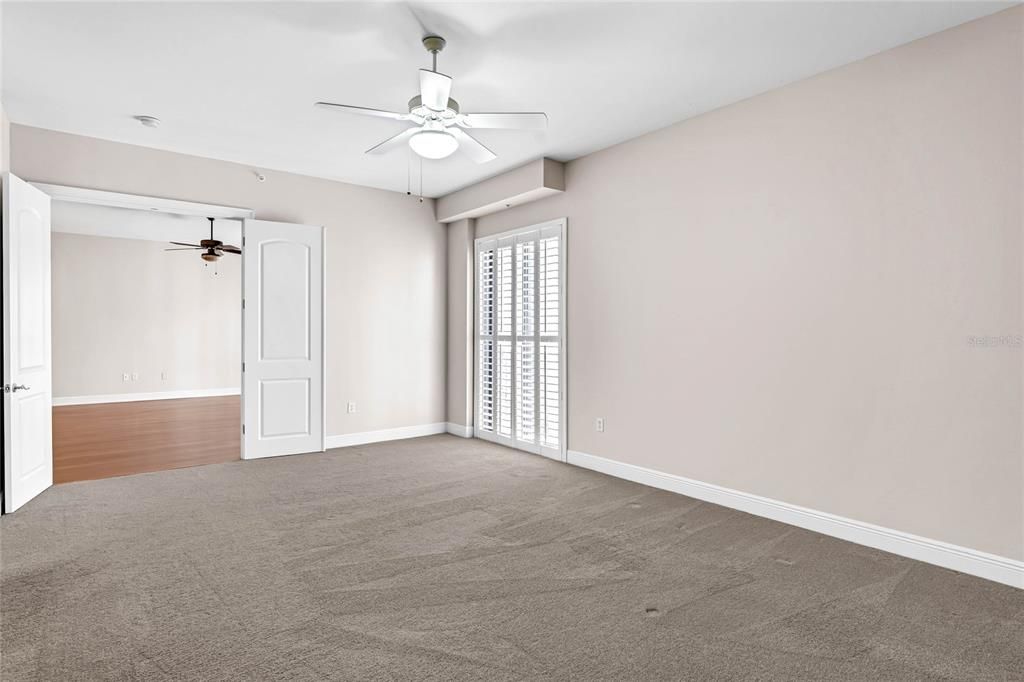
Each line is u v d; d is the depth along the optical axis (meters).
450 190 6.12
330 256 5.72
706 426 3.97
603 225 4.74
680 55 3.15
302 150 4.83
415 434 6.34
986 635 2.23
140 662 2.02
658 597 2.54
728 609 2.44
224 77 3.47
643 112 3.96
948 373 2.84
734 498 3.79
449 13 2.75
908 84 2.97
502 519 3.58
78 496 4.03
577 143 4.60
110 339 9.12
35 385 3.97
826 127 3.31
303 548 3.10
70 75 3.44
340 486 4.32
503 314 5.84
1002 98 2.66
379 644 2.15
